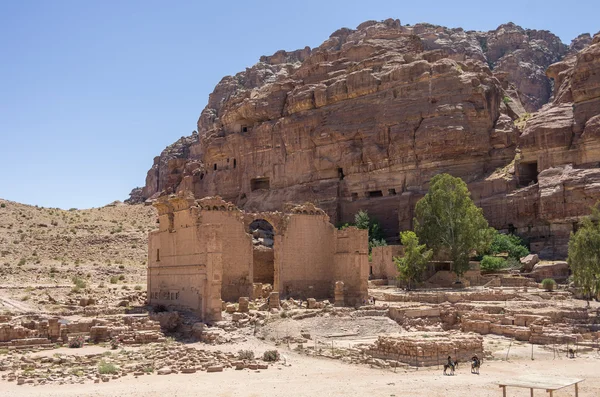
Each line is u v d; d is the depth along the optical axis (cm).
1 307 5581
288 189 11938
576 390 2872
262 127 12675
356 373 3712
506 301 6275
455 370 3800
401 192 10488
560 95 10438
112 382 3403
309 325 5147
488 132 10312
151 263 6344
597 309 5953
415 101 10569
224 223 6050
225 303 5591
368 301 6188
